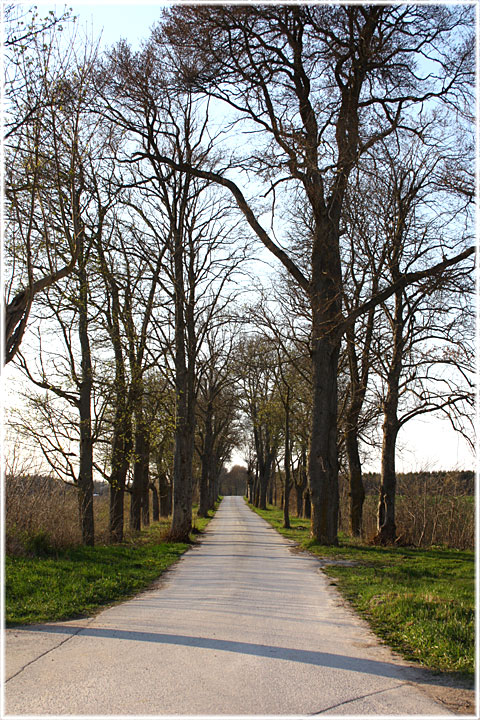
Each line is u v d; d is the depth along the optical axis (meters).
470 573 12.36
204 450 41.16
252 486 78.12
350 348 23.14
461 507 20.86
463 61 15.44
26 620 7.51
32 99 9.30
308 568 13.30
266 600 9.26
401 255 19.36
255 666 5.70
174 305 21.19
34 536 12.63
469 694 5.09
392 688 5.21
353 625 7.71
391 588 10.10
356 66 15.68
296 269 18.16
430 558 15.24
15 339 7.37
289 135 15.29
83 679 5.28
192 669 5.57
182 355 21.30
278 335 23.58
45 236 8.11
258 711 4.59
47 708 4.62
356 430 24.38
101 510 22.56
